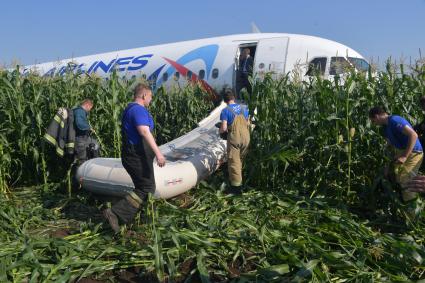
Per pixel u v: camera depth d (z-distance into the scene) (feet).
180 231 16.17
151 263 14.56
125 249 15.29
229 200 21.85
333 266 14.05
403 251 14.53
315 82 24.49
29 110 27.48
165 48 61.21
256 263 14.76
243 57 50.78
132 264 14.61
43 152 25.81
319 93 22.62
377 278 13.44
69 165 26.53
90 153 25.72
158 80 59.36
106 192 20.95
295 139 23.30
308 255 14.70
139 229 17.54
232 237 16.19
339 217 18.25
